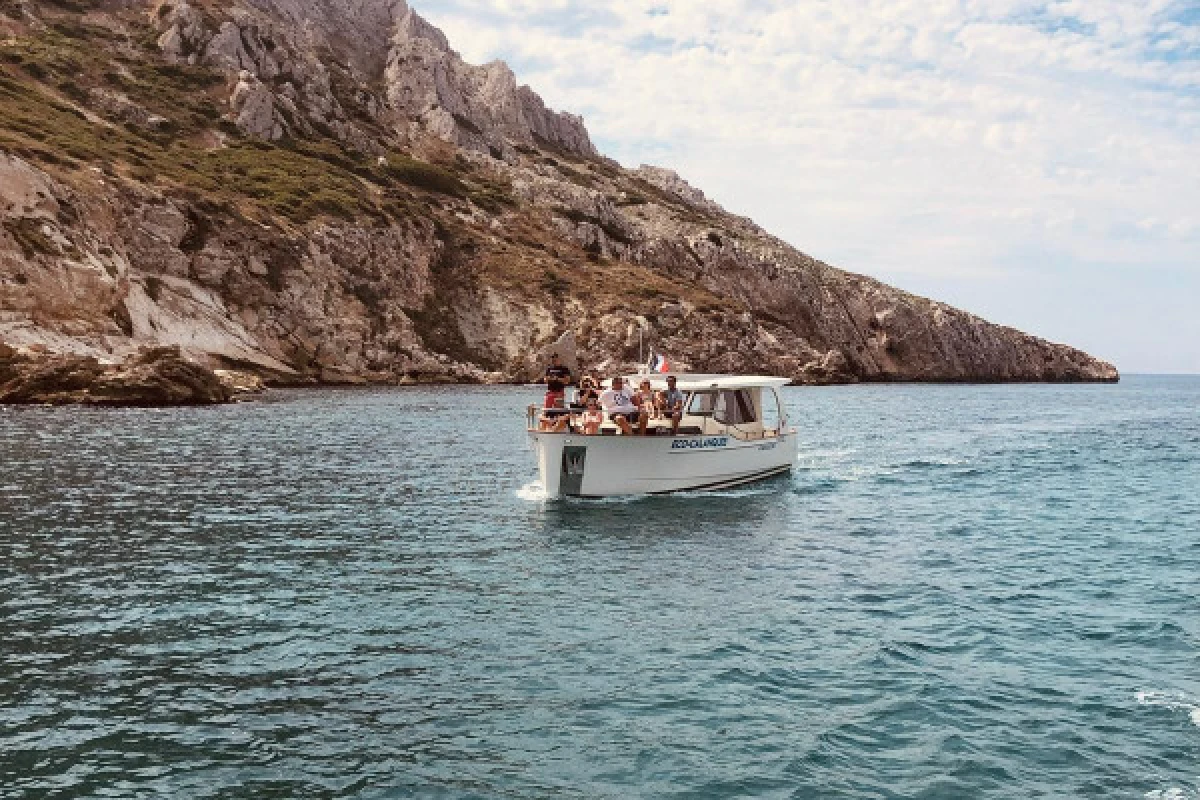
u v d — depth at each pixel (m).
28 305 68.19
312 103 139.62
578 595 16.12
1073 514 25.09
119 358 71.19
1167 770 9.64
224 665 12.37
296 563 18.03
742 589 16.69
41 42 121.69
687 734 10.45
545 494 26.02
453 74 178.62
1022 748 10.14
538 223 142.62
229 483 27.86
